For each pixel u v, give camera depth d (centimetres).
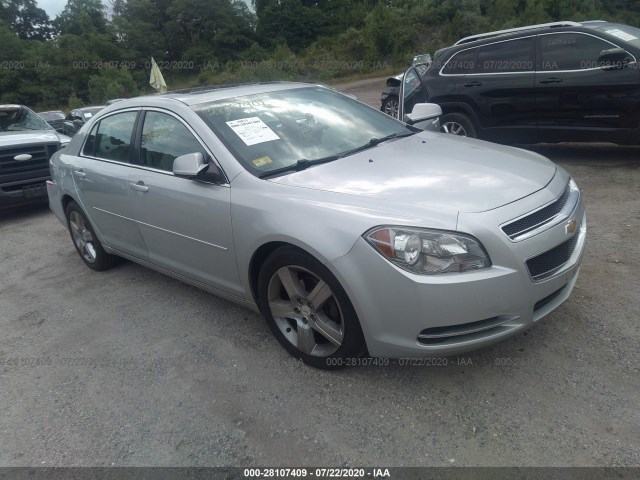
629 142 627
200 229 346
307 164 333
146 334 378
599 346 301
